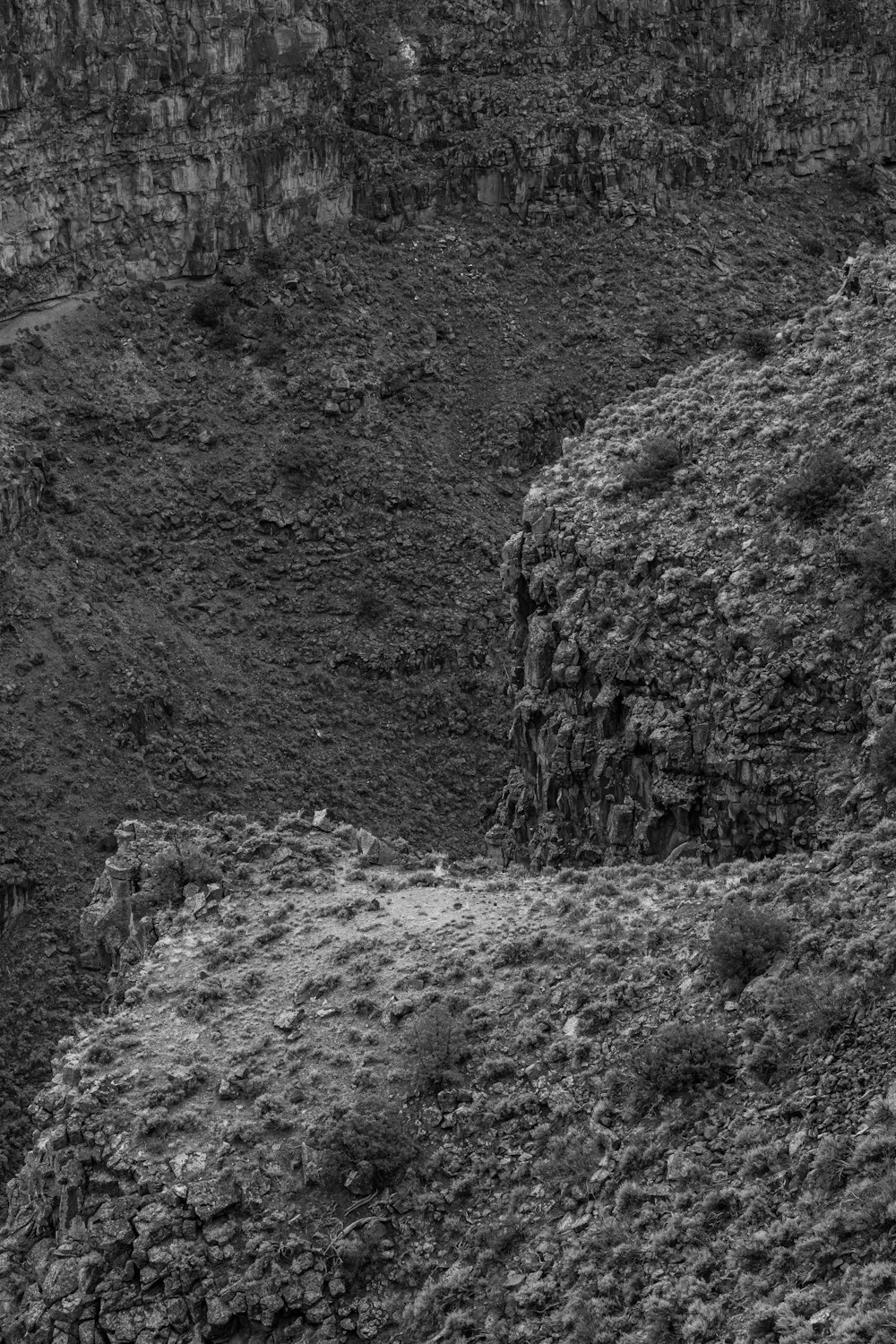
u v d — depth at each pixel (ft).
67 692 334.03
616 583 224.12
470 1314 142.31
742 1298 135.74
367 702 354.74
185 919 178.91
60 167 401.90
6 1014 287.89
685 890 172.45
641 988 159.22
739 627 211.61
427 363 412.98
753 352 258.57
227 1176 151.02
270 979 168.66
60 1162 154.30
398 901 178.29
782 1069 148.25
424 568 376.07
